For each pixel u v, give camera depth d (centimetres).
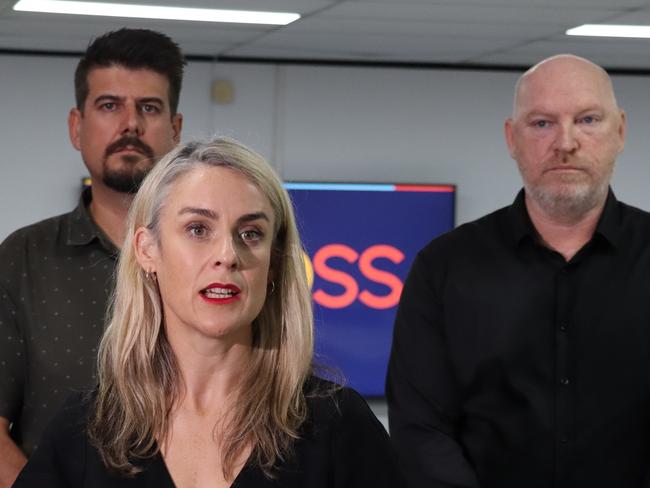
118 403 162
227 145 160
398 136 753
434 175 755
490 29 585
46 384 225
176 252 155
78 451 161
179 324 161
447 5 508
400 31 601
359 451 161
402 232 731
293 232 165
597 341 260
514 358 262
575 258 261
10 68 707
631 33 588
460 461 257
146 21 573
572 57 263
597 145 255
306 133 747
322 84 746
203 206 154
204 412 161
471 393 266
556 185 255
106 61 236
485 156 758
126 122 235
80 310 228
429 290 271
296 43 661
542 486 260
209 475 158
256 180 158
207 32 616
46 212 716
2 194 712
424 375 268
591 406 259
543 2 496
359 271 727
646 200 765
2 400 224
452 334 268
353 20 561
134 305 164
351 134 750
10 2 520
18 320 227
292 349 163
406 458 262
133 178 235
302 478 157
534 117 257
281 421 158
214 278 153
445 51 686
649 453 261
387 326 728
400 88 751
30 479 160
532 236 264
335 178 751
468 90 754
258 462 157
